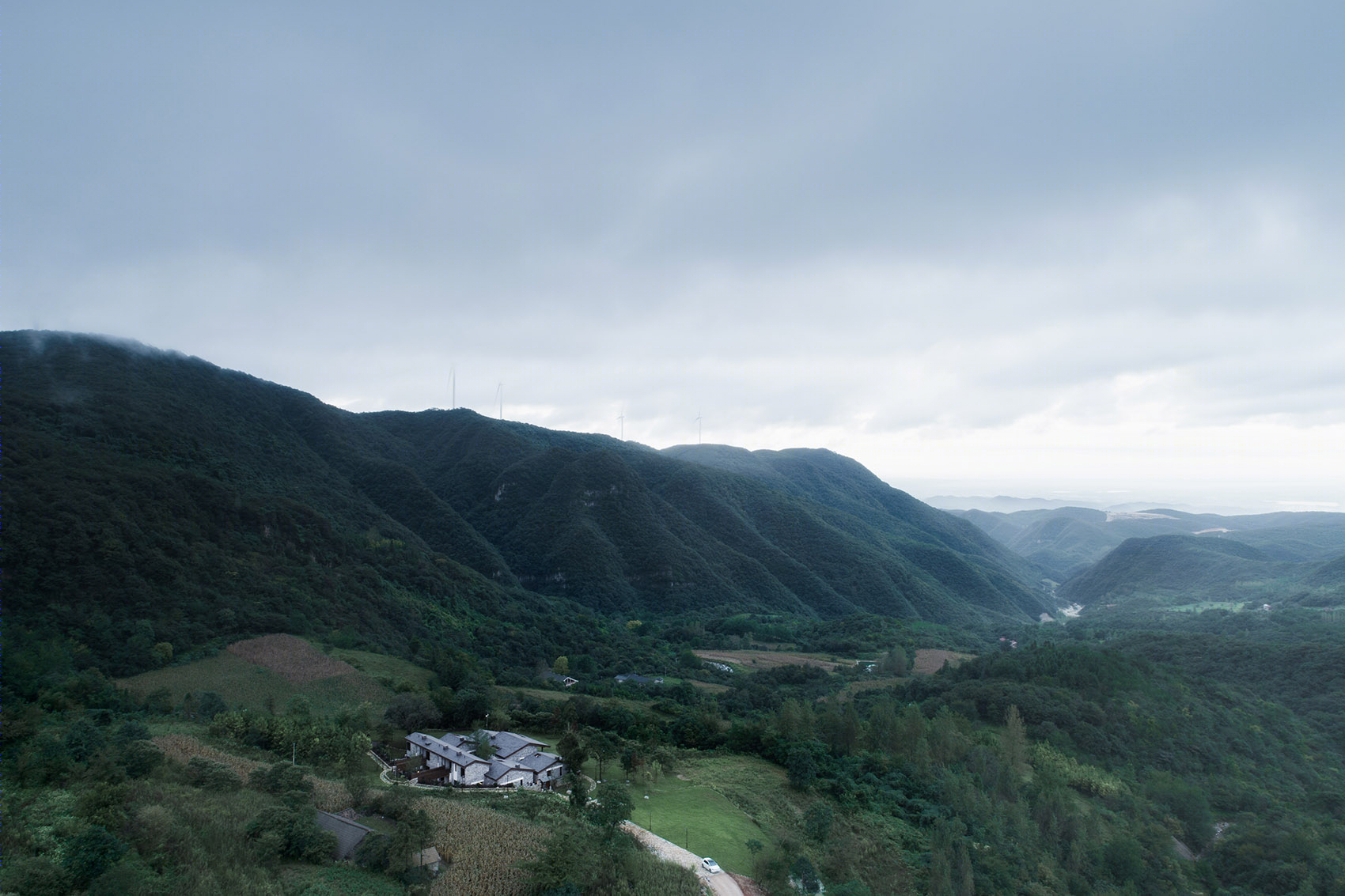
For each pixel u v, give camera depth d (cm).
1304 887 8350
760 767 10338
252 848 5791
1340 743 12256
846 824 8681
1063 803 9338
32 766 6581
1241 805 10506
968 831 8838
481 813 7206
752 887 6725
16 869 4775
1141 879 8638
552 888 5825
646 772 9131
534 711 11800
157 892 4947
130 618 12269
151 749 7250
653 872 6372
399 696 11575
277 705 11044
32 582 11656
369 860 6003
